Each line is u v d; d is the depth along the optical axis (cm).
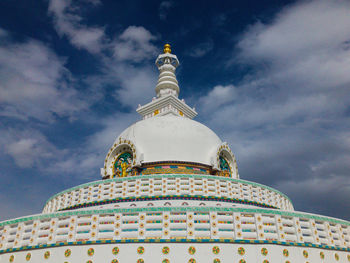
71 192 2988
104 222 2019
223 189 2866
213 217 2008
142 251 1864
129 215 2036
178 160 3209
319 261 2002
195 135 3456
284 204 3294
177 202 2684
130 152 3391
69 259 1878
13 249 1997
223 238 1934
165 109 4403
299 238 2036
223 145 3484
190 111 4703
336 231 2180
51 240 1967
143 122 3666
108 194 2816
